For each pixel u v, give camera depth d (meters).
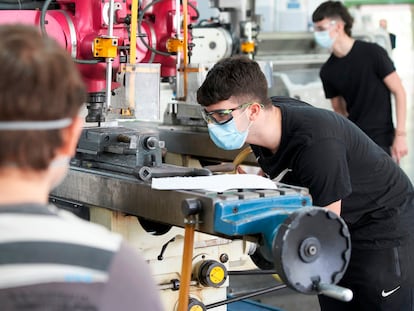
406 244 2.31
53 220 0.90
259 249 1.83
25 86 0.88
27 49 0.89
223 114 2.03
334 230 1.63
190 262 1.85
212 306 2.37
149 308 0.90
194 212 1.78
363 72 3.99
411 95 5.77
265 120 2.05
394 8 5.68
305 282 1.58
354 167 2.18
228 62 2.05
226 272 2.39
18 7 2.57
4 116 0.88
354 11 5.45
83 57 2.48
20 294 0.84
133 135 2.16
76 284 0.86
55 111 0.90
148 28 2.92
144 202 2.00
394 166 2.31
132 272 0.90
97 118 2.49
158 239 2.28
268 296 4.20
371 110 4.03
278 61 4.73
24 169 0.91
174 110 3.29
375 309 2.38
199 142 3.17
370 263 2.31
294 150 2.04
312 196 2.01
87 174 2.21
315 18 4.00
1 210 0.88
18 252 0.86
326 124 2.04
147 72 2.30
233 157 3.04
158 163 2.18
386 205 2.27
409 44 5.73
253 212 1.75
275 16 5.19
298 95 4.84
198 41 3.88
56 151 0.92
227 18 4.17
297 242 1.58
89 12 2.50
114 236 0.94
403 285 2.34
